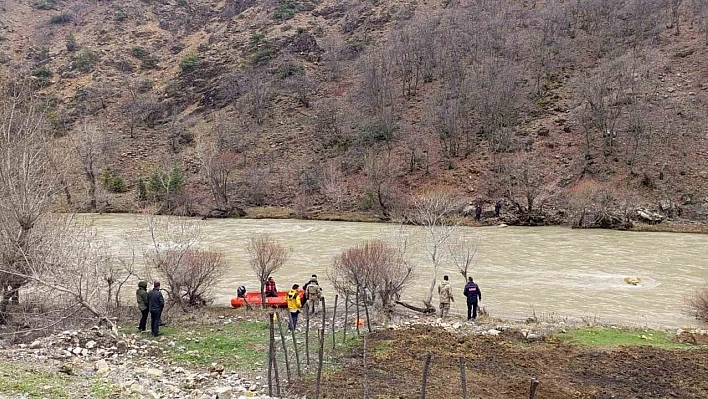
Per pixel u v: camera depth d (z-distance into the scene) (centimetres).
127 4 12725
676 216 4441
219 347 1450
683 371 1229
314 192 5975
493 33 8038
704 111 5462
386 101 7175
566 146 5541
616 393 1098
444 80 7375
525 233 4103
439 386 1127
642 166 4991
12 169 1595
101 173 6562
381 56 8288
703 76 5947
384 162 5672
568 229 4338
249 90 8200
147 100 8700
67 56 10619
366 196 5450
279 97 8206
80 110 8631
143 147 7619
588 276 2641
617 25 7294
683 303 2141
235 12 12312
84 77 9762
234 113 8000
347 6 11388
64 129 7400
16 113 1695
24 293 1847
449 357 1341
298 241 3756
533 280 2553
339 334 1577
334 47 9275
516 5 9081
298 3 11781
